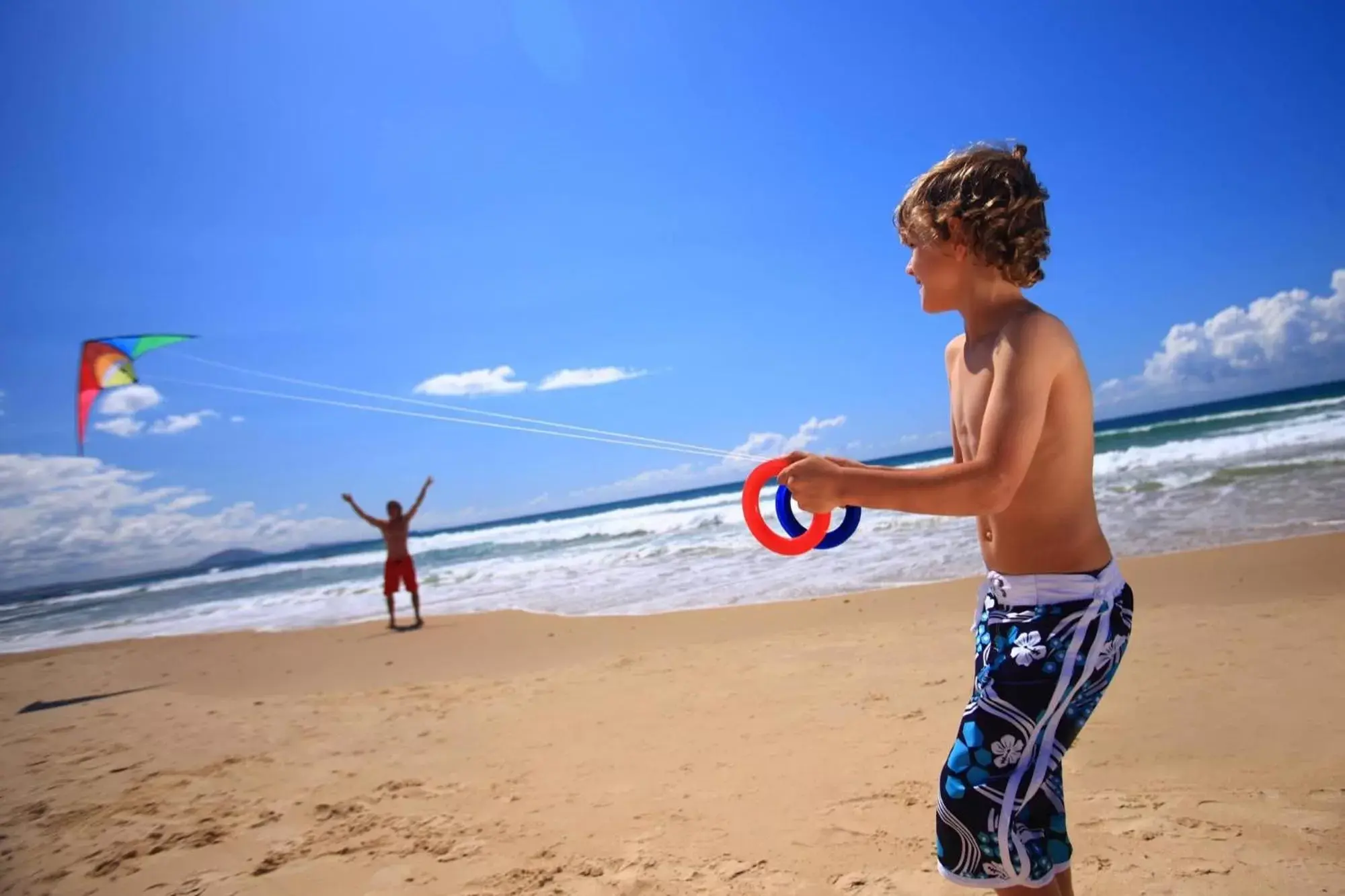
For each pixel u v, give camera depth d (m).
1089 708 1.69
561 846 3.12
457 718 5.25
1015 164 1.70
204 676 8.27
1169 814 2.85
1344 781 2.95
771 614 7.92
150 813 3.89
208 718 5.93
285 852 3.30
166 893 3.03
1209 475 12.34
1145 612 6.04
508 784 3.90
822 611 7.70
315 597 15.88
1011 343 1.63
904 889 2.54
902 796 3.26
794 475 1.59
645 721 4.72
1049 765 1.64
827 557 11.12
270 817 3.70
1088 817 2.90
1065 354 1.63
